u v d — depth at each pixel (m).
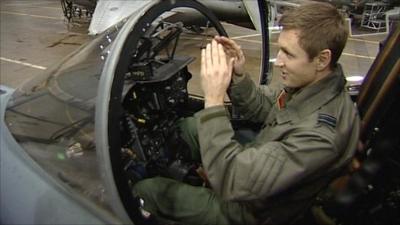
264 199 0.89
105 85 0.85
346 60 4.69
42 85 1.29
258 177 0.83
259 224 1.01
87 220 1.00
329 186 0.97
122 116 0.97
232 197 0.88
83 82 1.07
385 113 0.98
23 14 9.13
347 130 0.87
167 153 1.30
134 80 1.10
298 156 0.83
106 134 0.86
